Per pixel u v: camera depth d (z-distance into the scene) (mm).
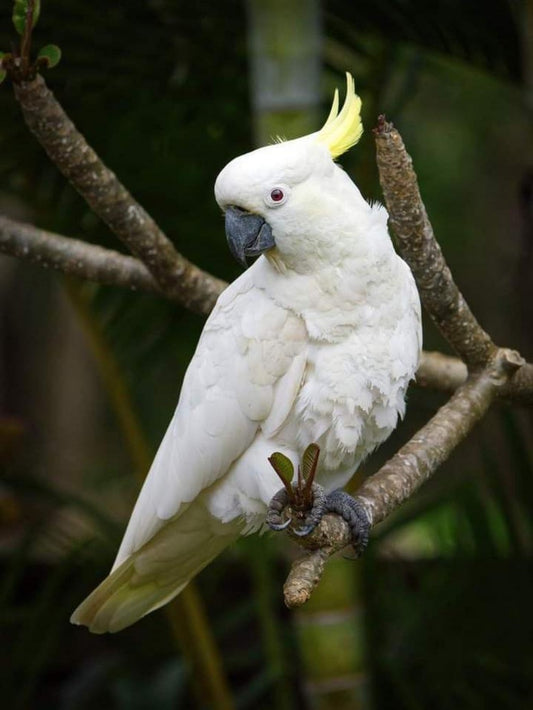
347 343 6977
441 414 7156
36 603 10711
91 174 7480
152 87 10117
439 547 10469
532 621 9969
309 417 7059
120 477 12266
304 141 6871
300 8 8438
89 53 9750
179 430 7461
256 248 6809
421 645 10078
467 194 17797
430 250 6750
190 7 9586
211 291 8391
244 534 7809
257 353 7086
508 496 9844
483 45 9891
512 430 9641
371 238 6910
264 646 10516
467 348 7309
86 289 10352
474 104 17375
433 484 15180
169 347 10539
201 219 10312
